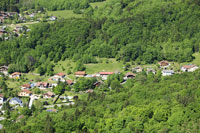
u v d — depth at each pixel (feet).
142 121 547.49
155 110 566.77
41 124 593.83
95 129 553.23
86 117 602.03
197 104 566.77
